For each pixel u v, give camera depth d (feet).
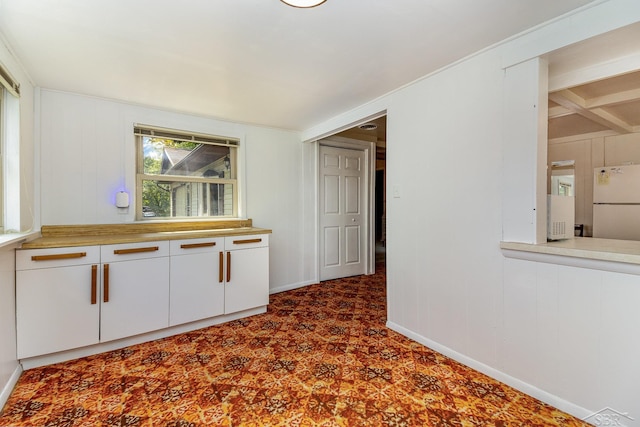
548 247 5.23
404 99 8.11
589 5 4.74
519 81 5.71
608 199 12.50
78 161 8.47
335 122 10.90
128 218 9.27
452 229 6.94
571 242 5.88
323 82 7.79
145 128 9.52
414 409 5.21
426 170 7.54
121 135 9.13
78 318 6.89
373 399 5.48
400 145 8.27
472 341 6.54
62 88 8.04
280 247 12.59
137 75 7.32
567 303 5.16
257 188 11.95
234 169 11.57
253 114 10.48
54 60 6.51
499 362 6.07
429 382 6.00
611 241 6.03
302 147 13.17
